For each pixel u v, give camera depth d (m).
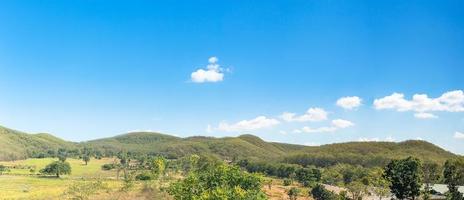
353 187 182.88
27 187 186.25
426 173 199.50
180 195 106.56
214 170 112.38
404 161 152.25
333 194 182.12
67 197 150.00
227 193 90.44
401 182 148.88
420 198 166.00
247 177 106.19
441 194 175.38
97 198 148.00
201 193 97.81
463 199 151.75
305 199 185.88
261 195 97.75
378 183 188.38
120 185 185.25
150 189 164.38
